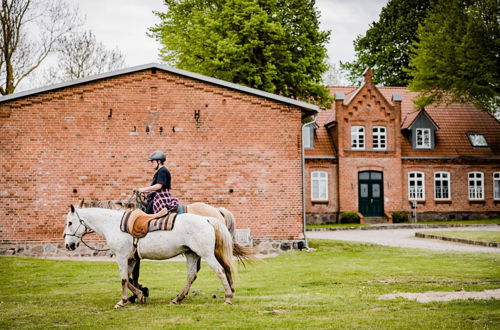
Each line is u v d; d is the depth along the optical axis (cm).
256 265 1562
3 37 2942
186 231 945
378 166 3800
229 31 2967
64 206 1866
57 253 1850
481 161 3962
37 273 1438
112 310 906
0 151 1856
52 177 1869
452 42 3531
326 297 1005
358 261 1647
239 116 1972
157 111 1936
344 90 4384
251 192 1958
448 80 3541
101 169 1891
